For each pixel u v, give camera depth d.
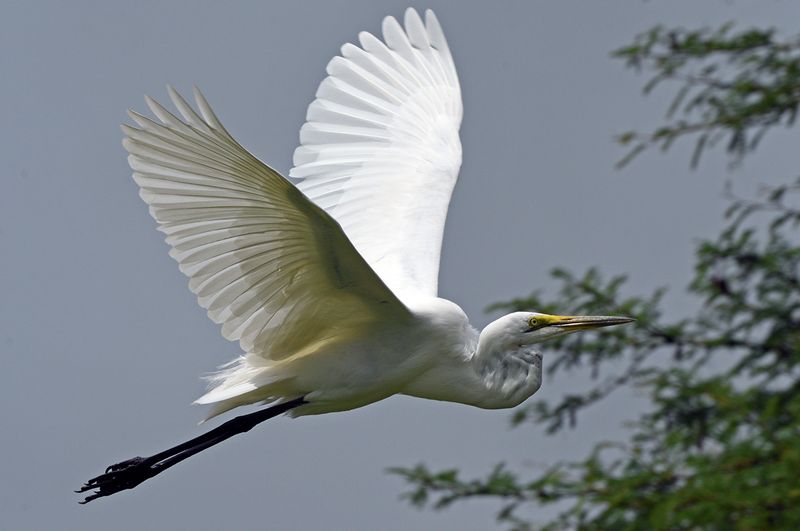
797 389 13.13
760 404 13.04
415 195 12.09
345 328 10.59
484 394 11.36
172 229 9.33
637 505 12.38
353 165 12.23
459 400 11.39
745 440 12.53
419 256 11.66
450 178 12.28
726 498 11.82
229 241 9.48
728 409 12.92
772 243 14.32
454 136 12.59
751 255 14.27
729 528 11.84
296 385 10.78
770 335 13.88
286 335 10.36
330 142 12.27
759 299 14.21
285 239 9.55
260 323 10.13
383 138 12.38
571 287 14.55
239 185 9.18
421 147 12.43
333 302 10.26
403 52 12.79
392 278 11.44
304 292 10.04
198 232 9.39
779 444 12.25
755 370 13.73
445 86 12.85
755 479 12.02
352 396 10.88
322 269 9.87
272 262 9.70
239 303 9.88
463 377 11.26
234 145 8.84
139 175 9.13
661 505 11.94
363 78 12.51
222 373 10.77
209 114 8.70
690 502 12.05
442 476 13.33
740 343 14.13
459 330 11.14
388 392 11.08
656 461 12.65
